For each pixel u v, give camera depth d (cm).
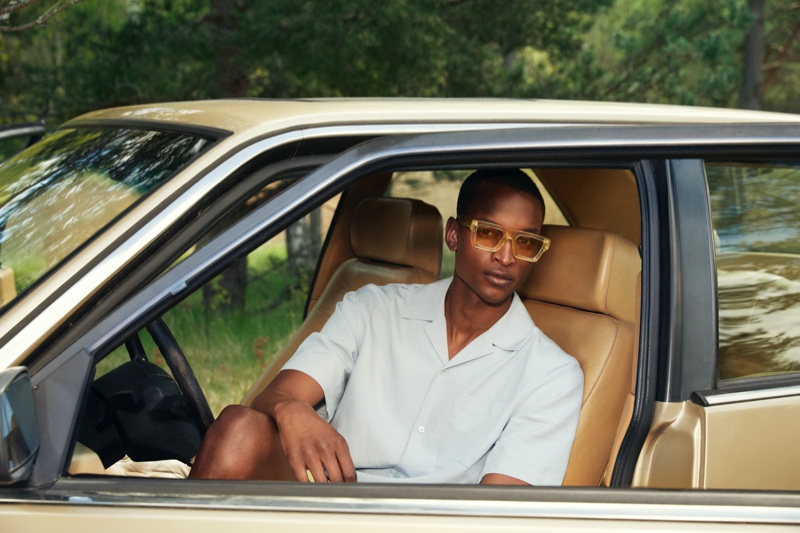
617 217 284
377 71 751
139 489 156
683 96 916
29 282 180
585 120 219
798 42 1638
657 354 214
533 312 263
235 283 755
